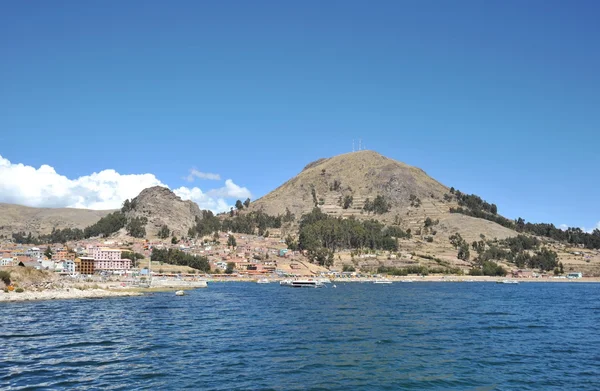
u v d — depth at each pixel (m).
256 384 46.62
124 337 72.31
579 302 151.25
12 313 102.75
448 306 128.38
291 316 101.12
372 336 74.38
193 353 60.53
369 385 46.94
